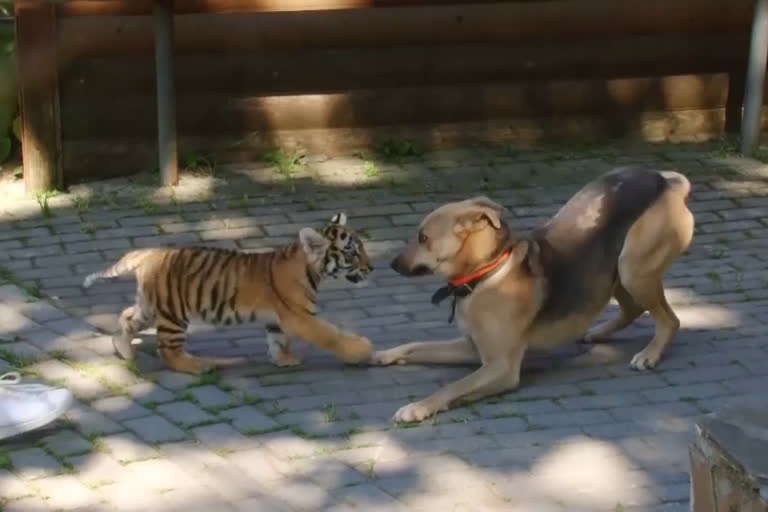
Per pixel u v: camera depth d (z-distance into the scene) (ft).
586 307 26.09
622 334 28.81
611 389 25.72
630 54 41.16
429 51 39.68
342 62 39.19
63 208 35.60
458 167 39.01
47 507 20.67
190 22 37.83
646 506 20.97
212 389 25.38
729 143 41.24
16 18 35.27
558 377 26.35
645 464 22.41
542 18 40.22
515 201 36.63
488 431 23.68
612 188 26.63
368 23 39.09
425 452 22.80
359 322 29.12
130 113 37.86
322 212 35.58
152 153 38.24
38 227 34.32
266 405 24.72
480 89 40.22
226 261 25.86
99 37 37.01
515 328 25.20
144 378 25.82
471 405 24.89
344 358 26.27
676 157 40.19
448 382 26.04
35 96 35.99
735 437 18.03
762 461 17.34
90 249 32.96
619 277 26.45
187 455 22.57
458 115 40.24
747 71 41.16
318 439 23.27
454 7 39.55
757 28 39.27
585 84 40.86
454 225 25.00
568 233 26.23
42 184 36.60
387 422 24.07
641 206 26.27
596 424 24.02
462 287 25.29
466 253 25.09
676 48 41.34
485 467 22.24
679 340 28.12
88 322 28.71
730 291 30.99
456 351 26.53
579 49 40.78
